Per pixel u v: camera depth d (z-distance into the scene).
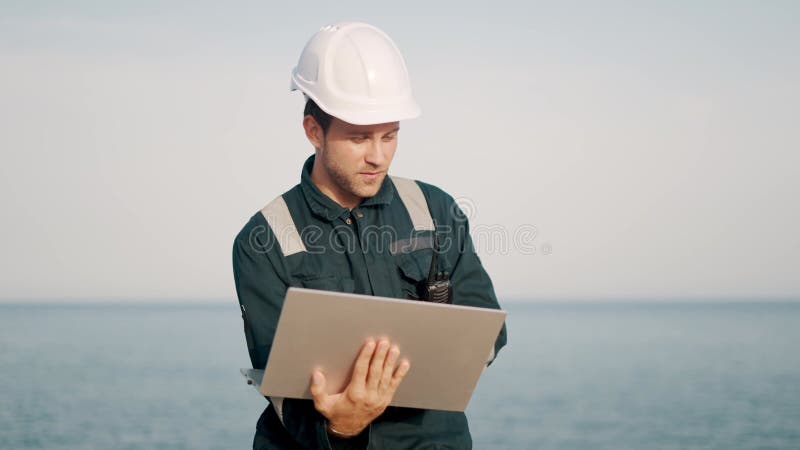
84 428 24.30
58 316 130.12
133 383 37.53
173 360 48.78
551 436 28.39
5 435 21.89
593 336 83.12
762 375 40.75
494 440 27.97
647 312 151.50
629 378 44.22
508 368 53.09
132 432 24.92
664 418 30.23
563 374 48.62
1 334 76.00
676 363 50.44
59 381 35.66
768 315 137.88
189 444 23.30
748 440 24.55
